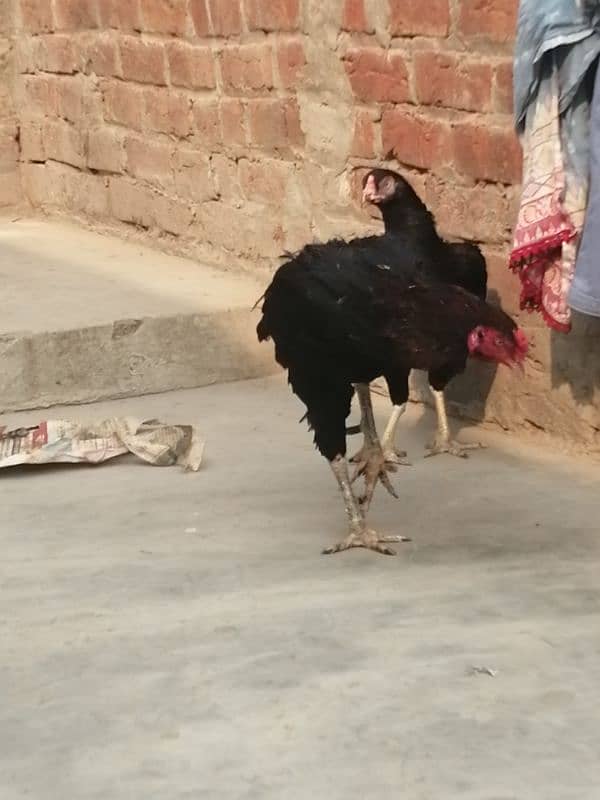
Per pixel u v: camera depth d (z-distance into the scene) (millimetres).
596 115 2576
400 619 2311
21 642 2287
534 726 2072
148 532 2611
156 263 3758
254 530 2607
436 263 2727
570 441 2879
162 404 3211
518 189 2889
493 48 2887
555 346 2859
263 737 2066
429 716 2094
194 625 2311
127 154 3934
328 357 2475
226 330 3320
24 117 4285
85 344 3211
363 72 3152
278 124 3443
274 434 3023
